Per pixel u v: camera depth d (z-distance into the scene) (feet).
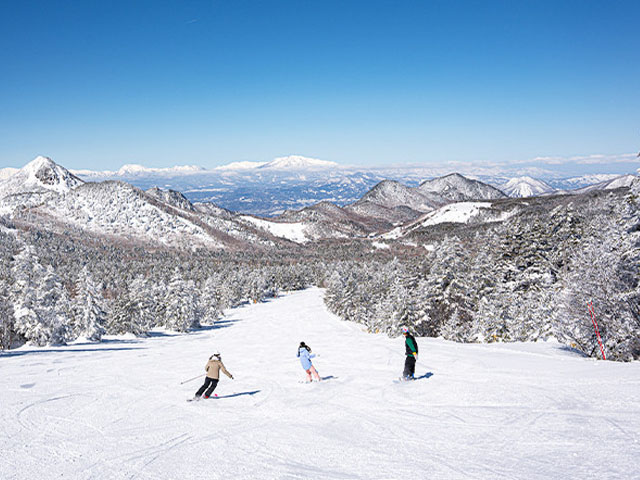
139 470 22.27
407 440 25.91
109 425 31.09
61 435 28.53
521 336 107.04
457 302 143.13
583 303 69.46
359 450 24.63
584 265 72.13
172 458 24.09
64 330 115.55
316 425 30.37
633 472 18.26
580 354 63.05
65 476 21.49
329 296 299.79
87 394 41.75
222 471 21.99
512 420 27.99
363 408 34.45
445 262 146.51
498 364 49.57
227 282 393.91
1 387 44.93
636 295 63.31
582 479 18.11
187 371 58.80
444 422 29.04
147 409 36.04
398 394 38.27
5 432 28.96
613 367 42.68
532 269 151.33
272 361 69.82
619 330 62.80
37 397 40.01
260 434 28.58
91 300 143.02
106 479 21.07
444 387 39.22
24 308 108.06
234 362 71.05
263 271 498.69
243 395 41.98
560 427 25.57
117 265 585.22
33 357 74.95
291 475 21.16
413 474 20.57
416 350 44.24
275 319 270.46
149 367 63.10
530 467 20.16
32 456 24.41
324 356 71.00
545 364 47.98
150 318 170.60
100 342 133.69
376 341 94.58
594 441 22.71
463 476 19.84
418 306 141.49
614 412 27.35
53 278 121.19
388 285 221.46
